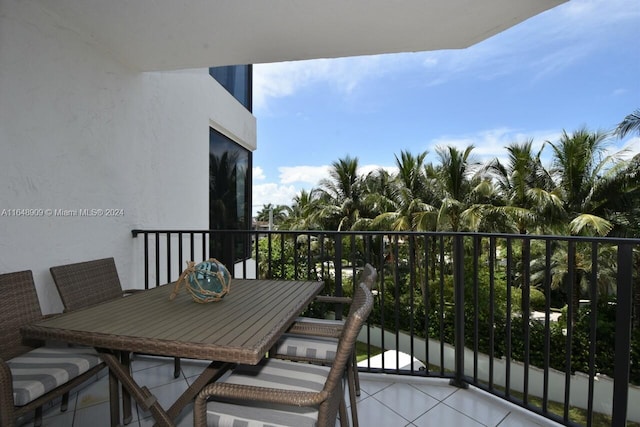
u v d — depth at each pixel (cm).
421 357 953
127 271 288
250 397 105
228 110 542
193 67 287
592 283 155
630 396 669
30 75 199
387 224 1301
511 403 191
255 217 3547
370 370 229
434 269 1190
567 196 1178
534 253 1111
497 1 192
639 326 725
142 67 290
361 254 1332
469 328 884
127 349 110
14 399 123
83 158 240
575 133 1195
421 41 239
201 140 445
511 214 1104
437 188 1326
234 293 176
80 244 238
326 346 170
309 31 225
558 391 733
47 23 209
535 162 1207
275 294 174
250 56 263
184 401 126
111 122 269
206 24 217
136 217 303
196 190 427
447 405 192
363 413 184
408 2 193
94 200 251
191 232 279
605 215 1127
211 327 121
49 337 120
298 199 1928
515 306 1034
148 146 323
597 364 745
